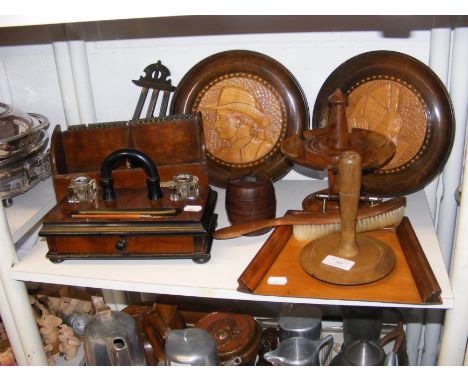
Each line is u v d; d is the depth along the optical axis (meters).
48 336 1.27
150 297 1.43
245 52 1.10
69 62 1.22
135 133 1.02
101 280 0.91
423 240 0.96
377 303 0.80
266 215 0.97
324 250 0.89
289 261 0.91
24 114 1.16
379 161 0.90
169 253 0.93
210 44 1.18
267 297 0.84
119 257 0.94
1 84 1.30
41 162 1.14
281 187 1.18
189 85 1.13
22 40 1.25
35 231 1.32
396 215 0.95
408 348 1.39
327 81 1.09
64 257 0.95
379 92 1.06
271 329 1.23
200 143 1.01
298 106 1.10
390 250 0.89
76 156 1.04
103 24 1.19
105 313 0.99
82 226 0.92
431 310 1.32
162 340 1.14
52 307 1.34
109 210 0.93
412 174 1.07
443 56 1.07
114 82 1.25
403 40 1.11
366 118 1.08
